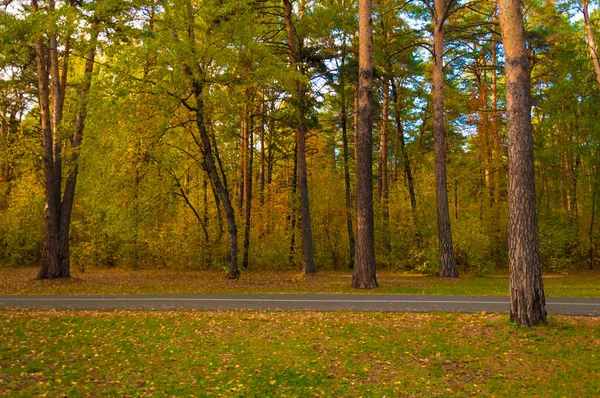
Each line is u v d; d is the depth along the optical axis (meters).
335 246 28.52
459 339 8.62
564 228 25.53
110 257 25.58
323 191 28.42
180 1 16.20
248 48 17.50
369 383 6.72
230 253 19.69
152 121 18.84
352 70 22.73
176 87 16.67
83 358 7.66
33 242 26.86
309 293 14.84
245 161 25.25
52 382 6.45
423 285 17.06
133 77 15.62
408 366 7.38
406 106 27.33
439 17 20.08
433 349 8.14
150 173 21.78
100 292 15.13
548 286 16.86
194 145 23.02
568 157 25.94
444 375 6.99
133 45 15.66
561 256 25.67
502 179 26.80
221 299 13.42
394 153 30.39
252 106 18.67
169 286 16.91
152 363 7.48
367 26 16.27
